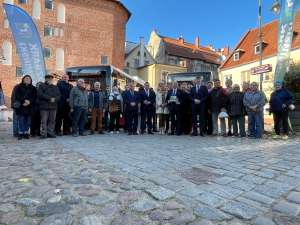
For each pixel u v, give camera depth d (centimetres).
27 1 3338
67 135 1104
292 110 1197
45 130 992
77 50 3612
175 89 1169
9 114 2030
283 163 566
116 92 1269
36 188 400
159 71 4309
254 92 1041
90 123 1290
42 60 1289
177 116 1141
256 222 298
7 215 315
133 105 1148
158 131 1288
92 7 3706
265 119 1888
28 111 951
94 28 3719
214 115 1117
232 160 596
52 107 993
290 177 459
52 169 509
